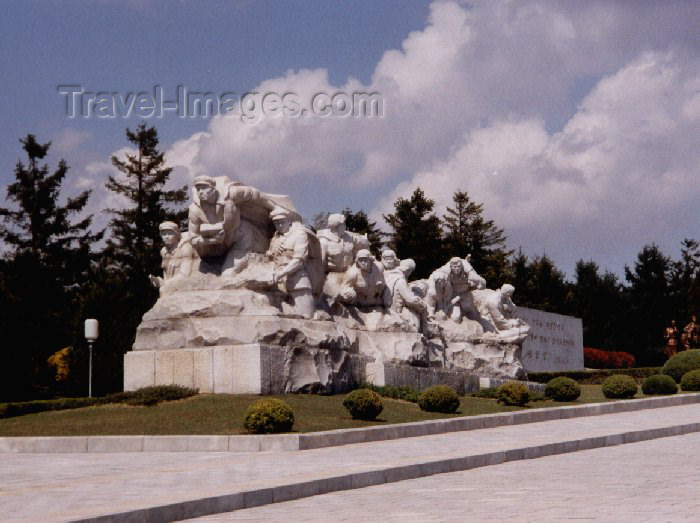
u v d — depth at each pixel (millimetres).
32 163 59500
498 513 11867
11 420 22531
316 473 14836
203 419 21359
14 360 35938
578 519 11211
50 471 16312
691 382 35781
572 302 81000
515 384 28734
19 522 10797
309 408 22922
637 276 88812
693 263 88812
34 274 53219
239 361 23938
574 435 21016
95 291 37719
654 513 11453
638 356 85062
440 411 25094
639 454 18797
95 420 21875
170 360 24859
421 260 64625
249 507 13000
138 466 16766
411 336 30125
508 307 37250
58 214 59250
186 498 12453
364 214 67438
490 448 18359
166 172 64562
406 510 12414
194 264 26219
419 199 66312
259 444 18984
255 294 25125
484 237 69562
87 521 11000
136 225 62719
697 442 21281
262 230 27047
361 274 29781
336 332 26609
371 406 22469
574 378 48281
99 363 35531
